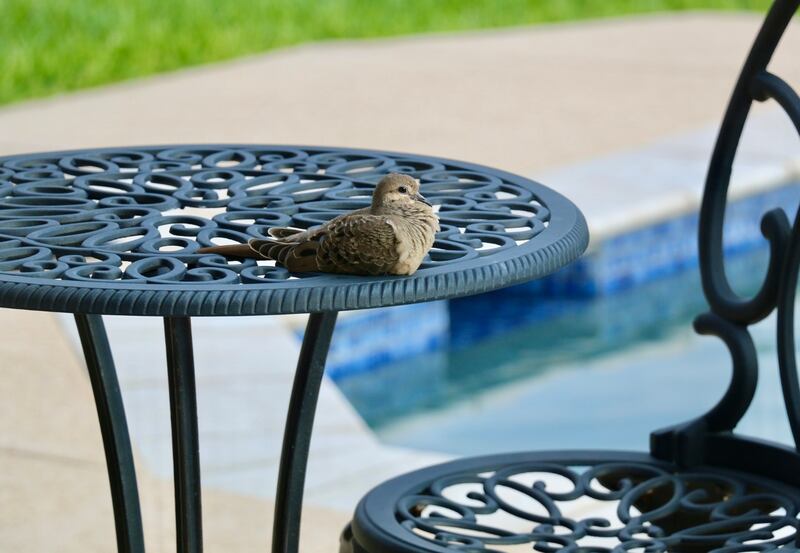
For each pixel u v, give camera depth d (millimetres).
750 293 11281
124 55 17609
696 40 19312
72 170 4328
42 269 3133
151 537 5270
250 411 6551
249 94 15719
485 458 4141
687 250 11336
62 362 7320
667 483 3947
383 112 14602
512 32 20359
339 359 9289
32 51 17094
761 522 3637
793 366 3889
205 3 19969
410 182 3135
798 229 3799
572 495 3873
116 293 2883
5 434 6301
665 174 11797
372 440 6387
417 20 21016
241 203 3881
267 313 2875
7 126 13953
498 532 3637
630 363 9672
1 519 5438
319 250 3035
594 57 18016
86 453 6129
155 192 4051
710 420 4078
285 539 4035
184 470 3824
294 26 20000
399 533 3557
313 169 4449
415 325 9789
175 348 3734
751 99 4109
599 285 10672
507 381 9320
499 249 3291
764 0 23234
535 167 12070
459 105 14945
